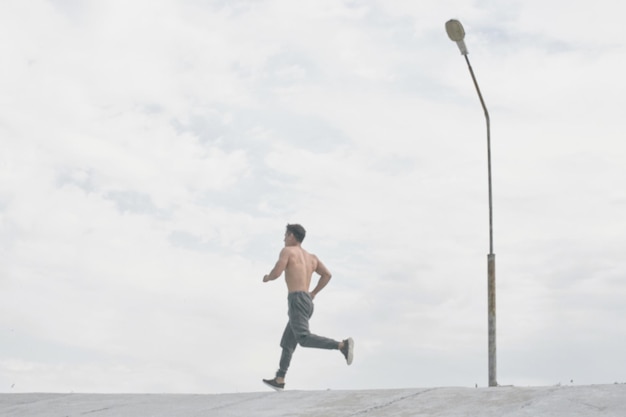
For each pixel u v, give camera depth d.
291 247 10.79
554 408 7.41
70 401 10.09
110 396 10.41
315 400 8.93
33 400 10.28
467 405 7.93
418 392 8.84
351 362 10.30
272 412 8.48
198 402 9.46
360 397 8.88
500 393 8.31
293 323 10.58
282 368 10.62
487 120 12.90
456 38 12.80
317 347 10.43
